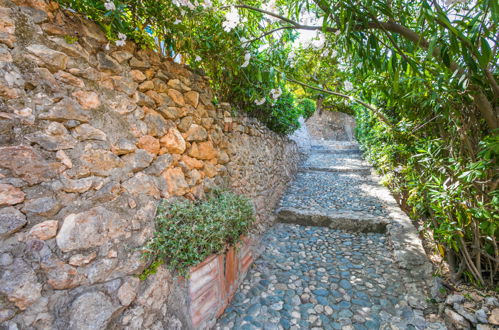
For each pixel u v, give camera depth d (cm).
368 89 187
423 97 156
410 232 226
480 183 135
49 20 82
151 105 122
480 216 128
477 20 85
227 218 138
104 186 95
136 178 110
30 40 76
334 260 204
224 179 196
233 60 165
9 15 71
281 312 146
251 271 189
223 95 206
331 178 457
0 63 69
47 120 79
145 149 116
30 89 76
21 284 68
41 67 78
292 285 171
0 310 64
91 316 83
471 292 148
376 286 169
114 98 103
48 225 76
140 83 117
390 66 106
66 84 86
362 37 109
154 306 107
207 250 126
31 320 70
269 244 235
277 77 163
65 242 80
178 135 139
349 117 1083
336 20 112
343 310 147
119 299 93
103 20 98
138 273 102
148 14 111
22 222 70
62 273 78
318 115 1042
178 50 141
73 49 88
